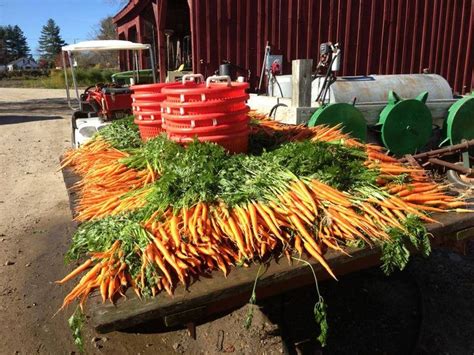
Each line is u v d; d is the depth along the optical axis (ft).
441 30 27.32
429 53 27.40
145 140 11.84
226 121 9.21
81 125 21.16
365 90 17.10
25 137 36.50
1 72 152.35
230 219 6.81
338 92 16.74
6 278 12.35
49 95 84.28
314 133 11.94
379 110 16.79
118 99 22.62
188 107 8.97
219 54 24.09
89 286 5.98
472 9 27.71
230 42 24.13
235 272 6.31
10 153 29.78
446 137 17.83
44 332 9.98
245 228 6.61
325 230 7.03
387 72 26.76
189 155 8.44
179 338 9.55
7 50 292.20
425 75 18.74
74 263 12.66
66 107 62.44
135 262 6.22
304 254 6.73
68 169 12.53
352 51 25.89
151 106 11.34
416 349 8.84
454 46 27.86
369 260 7.32
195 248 6.47
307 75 15.61
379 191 7.95
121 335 9.73
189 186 7.56
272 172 8.00
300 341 9.34
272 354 8.83
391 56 26.63
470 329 9.41
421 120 16.61
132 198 7.91
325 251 6.80
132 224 6.77
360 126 15.53
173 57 40.27
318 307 6.40
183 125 9.21
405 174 8.95
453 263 12.09
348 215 7.20
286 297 10.39
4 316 10.60
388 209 7.66
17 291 11.66
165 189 7.48
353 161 8.96
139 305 5.64
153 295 5.82
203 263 6.45
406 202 8.11
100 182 9.33
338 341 9.30
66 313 10.60
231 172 8.07
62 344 9.57
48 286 11.84
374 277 11.37
